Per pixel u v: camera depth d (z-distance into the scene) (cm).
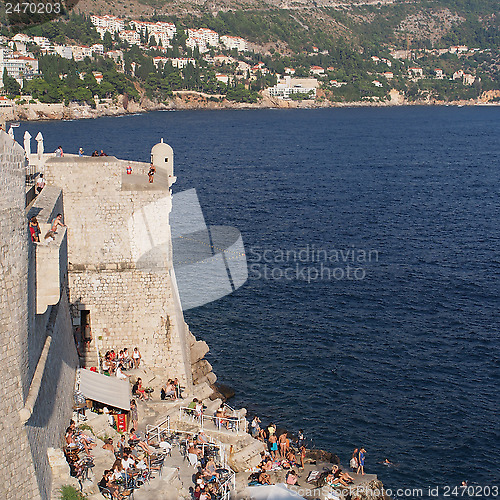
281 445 3981
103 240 3988
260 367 5616
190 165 19375
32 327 2700
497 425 4809
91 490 2862
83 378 3638
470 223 11906
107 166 3931
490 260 9269
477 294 7725
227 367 5591
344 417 4862
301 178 17488
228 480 3288
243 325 6494
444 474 4216
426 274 8525
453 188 16250
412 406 5056
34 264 2764
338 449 4447
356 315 6938
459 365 5800
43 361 2844
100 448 3180
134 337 4066
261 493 3284
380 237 10738
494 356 5991
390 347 6138
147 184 4053
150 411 3850
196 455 3356
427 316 6981
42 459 2659
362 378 5488
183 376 4125
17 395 2467
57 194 3697
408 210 13188
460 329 6625
